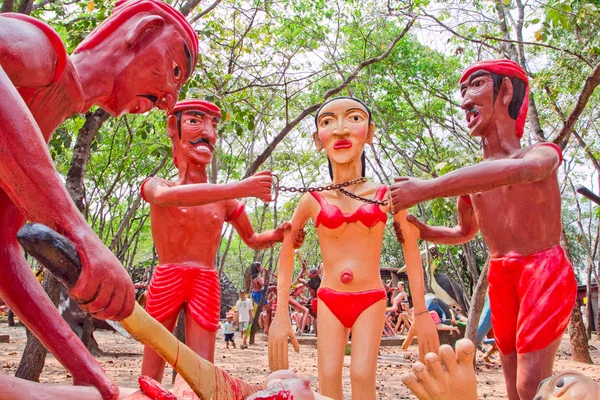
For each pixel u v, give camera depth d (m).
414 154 16.64
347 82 9.08
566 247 9.87
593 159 11.55
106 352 11.73
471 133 3.64
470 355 2.20
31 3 5.46
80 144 6.20
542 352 3.16
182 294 3.84
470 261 15.39
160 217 3.92
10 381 1.63
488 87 3.57
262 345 15.62
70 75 2.10
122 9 2.43
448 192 3.04
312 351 13.16
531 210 3.34
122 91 2.37
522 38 10.24
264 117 14.91
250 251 36.44
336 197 3.90
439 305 12.66
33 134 1.57
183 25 2.51
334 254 3.78
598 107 12.79
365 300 3.69
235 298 26.78
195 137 4.07
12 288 2.04
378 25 13.22
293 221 4.01
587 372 9.82
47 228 1.43
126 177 17.03
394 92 14.96
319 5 12.77
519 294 3.33
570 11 7.36
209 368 2.02
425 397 2.19
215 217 3.98
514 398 3.42
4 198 2.05
